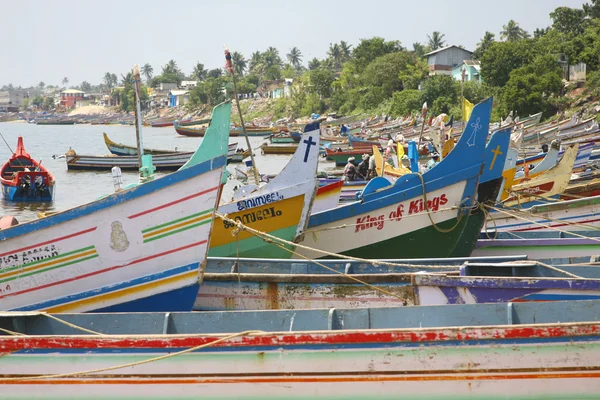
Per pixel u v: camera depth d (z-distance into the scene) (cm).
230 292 989
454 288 861
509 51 6066
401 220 1241
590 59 5712
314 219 1276
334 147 4650
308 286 959
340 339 694
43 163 4559
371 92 8719
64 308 891
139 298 887
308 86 10700
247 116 12388
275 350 705
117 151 4344
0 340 728
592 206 1465
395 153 3180
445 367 688
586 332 666
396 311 762
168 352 716
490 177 1231
